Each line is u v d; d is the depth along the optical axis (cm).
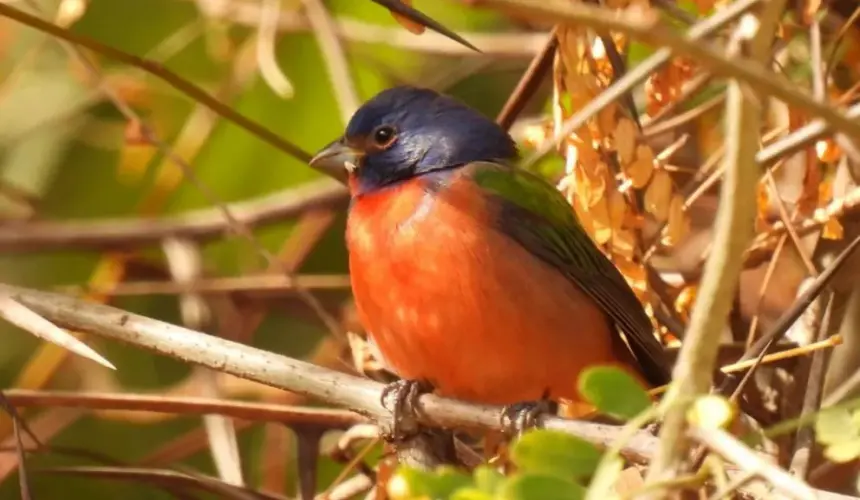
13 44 1470
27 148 1506
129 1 1485
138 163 1459
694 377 570
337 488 1052
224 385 1349
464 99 1485
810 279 1005
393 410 919
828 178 1062
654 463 566
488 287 927
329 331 1412
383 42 1459
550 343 948
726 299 575
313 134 1491
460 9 1468
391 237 945
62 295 936
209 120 1445
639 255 1000
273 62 1203
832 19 1052
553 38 1022
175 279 1432
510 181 966
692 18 976
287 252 1473
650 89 1010
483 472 574
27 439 1341
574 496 556
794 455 938
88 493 1373
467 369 943
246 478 1294
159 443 1411
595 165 953
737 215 576
